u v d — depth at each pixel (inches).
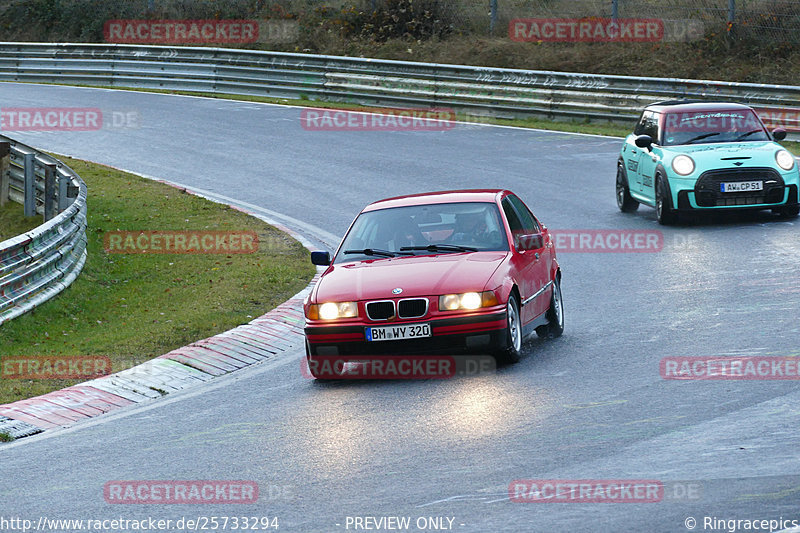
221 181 3139.8
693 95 3700.8
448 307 1301.7
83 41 5782.5
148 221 2632.9
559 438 1018.1
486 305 1302.9
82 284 2039.9
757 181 2324.1
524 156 3336.6
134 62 5012.3
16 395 1359.5
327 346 1328.7
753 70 4168.3
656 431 1019.9
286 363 1498.5
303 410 1213.1
